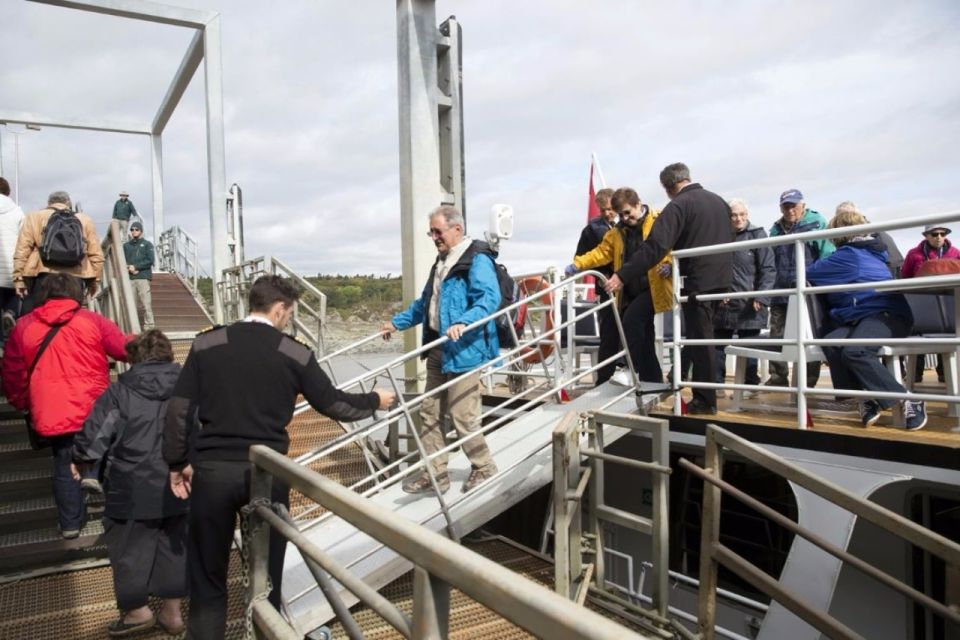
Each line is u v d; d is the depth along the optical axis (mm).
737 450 3357
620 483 5852
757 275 6156
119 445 3301
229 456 2500
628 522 4074
